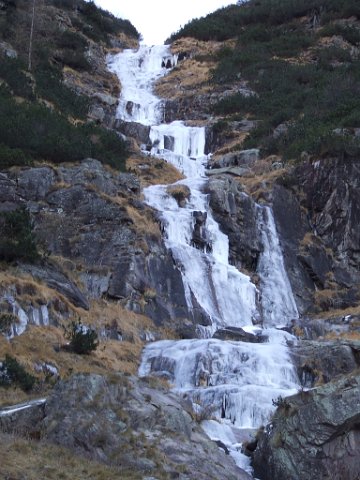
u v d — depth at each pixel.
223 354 26.64
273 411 23.08
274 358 26.83
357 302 38.03
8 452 16.28
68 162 35.94
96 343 25.44
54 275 28.08
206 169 46.53
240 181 42.75
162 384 24.52
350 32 65.44
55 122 39.59
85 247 31.38
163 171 43.19
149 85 61.56
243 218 38.41
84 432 17.39
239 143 49.41
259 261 38.09
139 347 28.02
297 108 52.72
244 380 25.69
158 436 18.05
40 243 30.22
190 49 65.94
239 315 34.19
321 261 39.19
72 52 58.88
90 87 57.00
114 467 16.80
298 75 57.84
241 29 69.75
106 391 18.38
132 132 49.91
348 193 40.91
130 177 37.12
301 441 19.05
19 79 45.75
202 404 23.64
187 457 17.69
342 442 19.19
